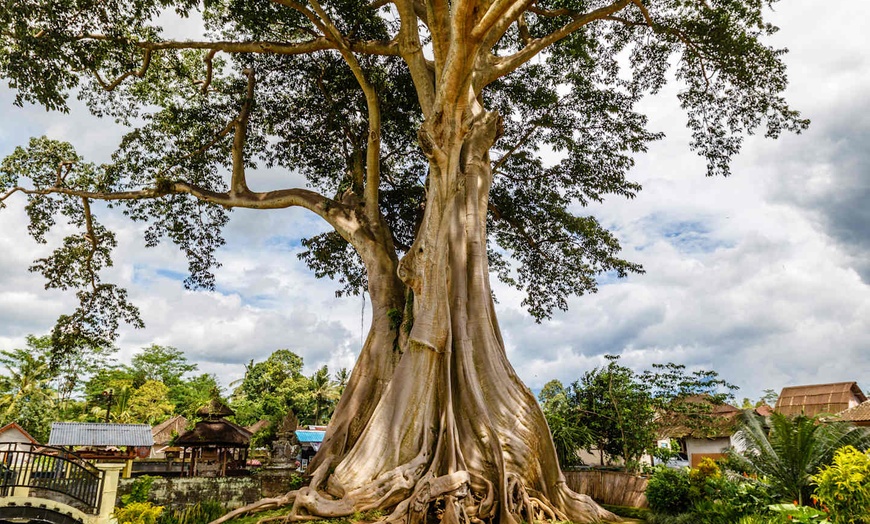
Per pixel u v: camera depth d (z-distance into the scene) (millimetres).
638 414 19203
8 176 16922
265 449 30172
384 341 13547
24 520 10453
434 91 12461
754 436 11672
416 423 10836
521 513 10156
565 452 17641
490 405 11430
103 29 12023
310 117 18219
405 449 10602
